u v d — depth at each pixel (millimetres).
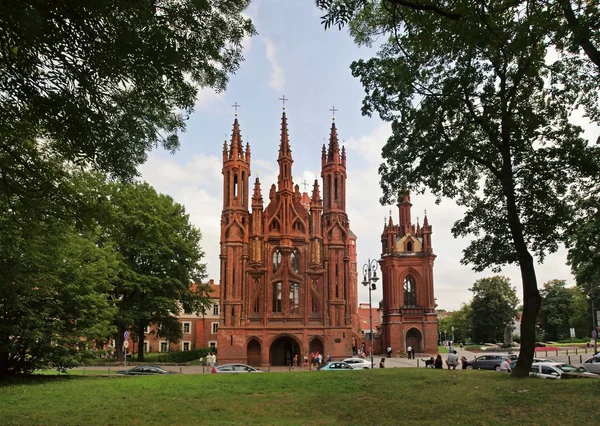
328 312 66688
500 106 24953
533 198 26266
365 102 25891
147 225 59125
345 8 13977
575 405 18688
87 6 11758
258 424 18656
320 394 24531
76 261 36969
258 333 64875
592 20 18281
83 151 15617
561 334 119250
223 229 67250
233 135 69875
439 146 26219
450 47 19906
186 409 21422
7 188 17969
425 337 86688
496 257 27734
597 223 29531
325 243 68625
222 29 14945
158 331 63906
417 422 18297
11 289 30312
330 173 71000
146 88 14547
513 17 19375
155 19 12969
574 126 25000
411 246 91938
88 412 20859
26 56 13047
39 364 35656
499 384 24109
